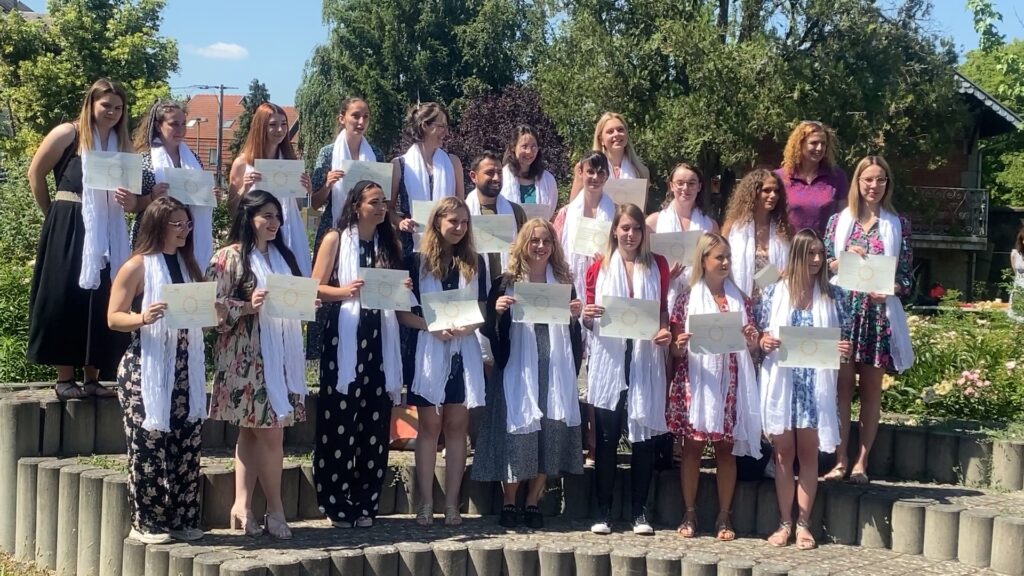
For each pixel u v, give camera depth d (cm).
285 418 552
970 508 578
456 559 554
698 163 2127
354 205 589
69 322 611
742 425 589
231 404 549
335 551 536
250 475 572
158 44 3088
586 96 2223
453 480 612
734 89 2036
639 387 593
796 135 660
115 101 601
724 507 604
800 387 586
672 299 625
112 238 605
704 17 2111
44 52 2916
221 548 537
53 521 589
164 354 528
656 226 652
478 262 615
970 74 3400
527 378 592
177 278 545
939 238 2453
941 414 747
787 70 2030
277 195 616
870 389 639
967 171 2528
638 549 561
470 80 3638
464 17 3806
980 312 1006
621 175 686
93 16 2956
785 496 594
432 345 593
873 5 2080
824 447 579
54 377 794
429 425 605
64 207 608
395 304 577
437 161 666
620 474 638
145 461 535
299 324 563
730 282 606
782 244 625
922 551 582
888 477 670
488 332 604
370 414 593
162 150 621
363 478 597
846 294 633
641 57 2192
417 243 622
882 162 631
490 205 648
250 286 547
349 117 667
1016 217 2623
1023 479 636
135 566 537
